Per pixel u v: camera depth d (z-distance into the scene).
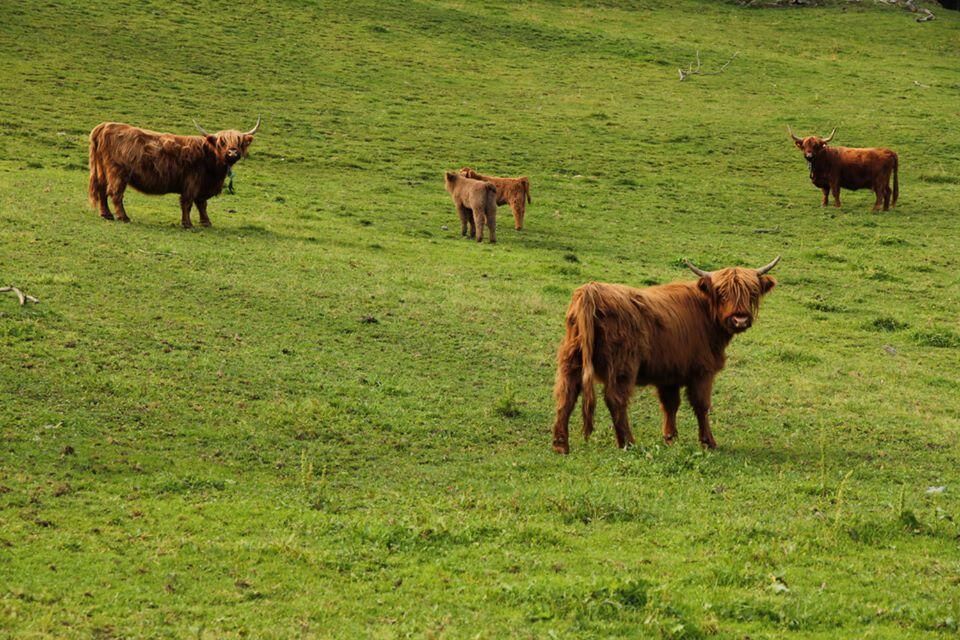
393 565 9.43
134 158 24.08
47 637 7.58
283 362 16.39
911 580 9.61
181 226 25.14
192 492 11.09
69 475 11.16
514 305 22.05
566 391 13.30
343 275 22.61
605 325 12.98
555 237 30.80
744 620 8.68
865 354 22.08
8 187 26.80
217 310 18.66
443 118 44.44
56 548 9.21
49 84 40.69
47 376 14.05
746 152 43.12
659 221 33.62
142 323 17.20
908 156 43.44
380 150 39.06
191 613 8.23
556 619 8.42
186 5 55.66
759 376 19.25
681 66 57.38
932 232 34.12
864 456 14.44
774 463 13.57
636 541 10.24
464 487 11.83
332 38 54.66
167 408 13.68
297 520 10.39
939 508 11.66
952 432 16.16
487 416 14.91
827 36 67.94
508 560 9.57
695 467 12.63
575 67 55.53
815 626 8.62
